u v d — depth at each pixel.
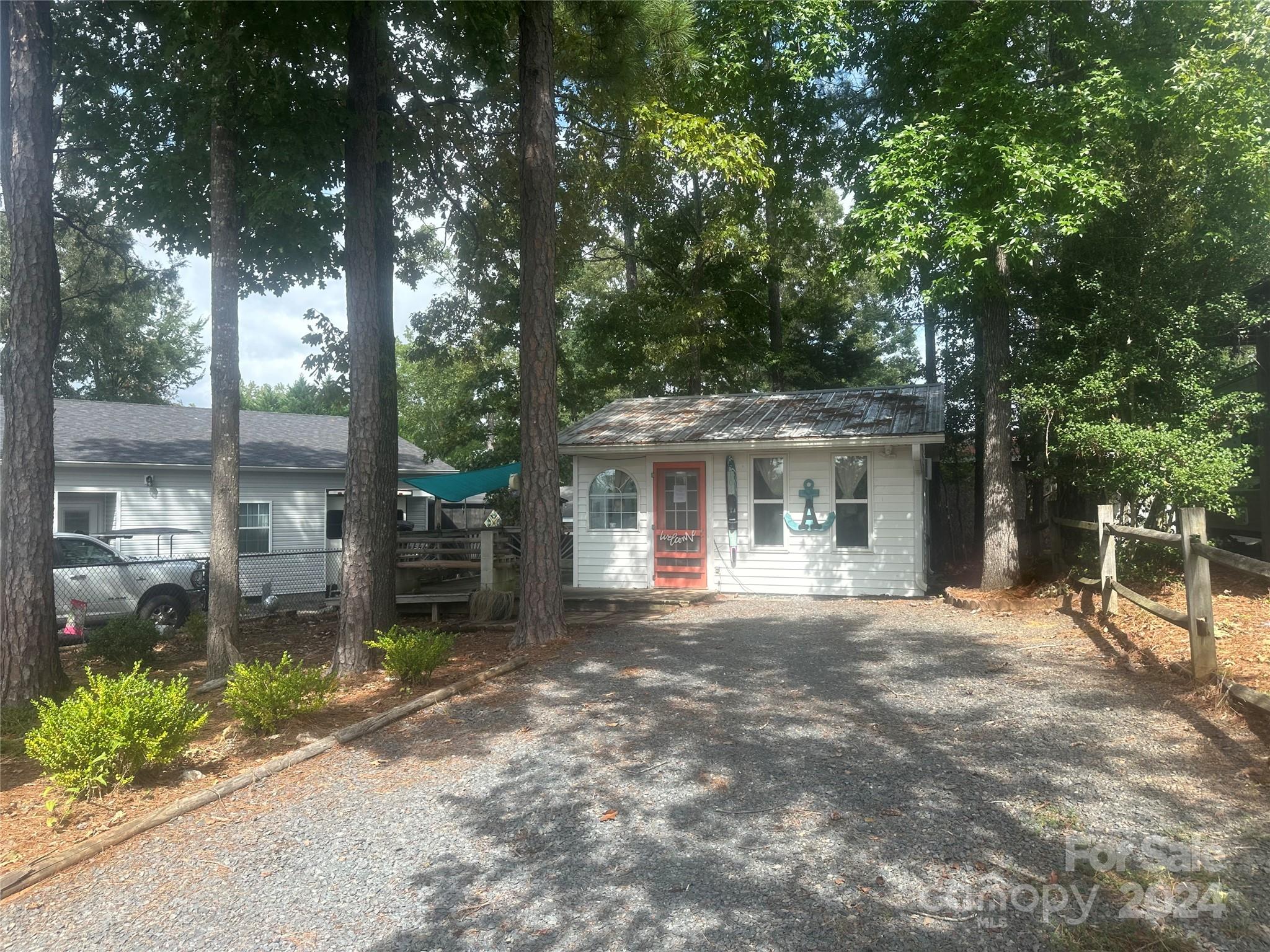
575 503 15.23
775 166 15.60
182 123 10.92
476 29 10.24
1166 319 10.23
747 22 13.38
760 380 27.73
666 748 5.42
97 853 4.32
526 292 9.62
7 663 8.05
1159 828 3.78
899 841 3.85
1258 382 11.12
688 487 14.54
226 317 9.17
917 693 6.42
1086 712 5.60
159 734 5.36
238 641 9.37
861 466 13.45
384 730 6.29
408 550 13.48
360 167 9.09
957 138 10.65
